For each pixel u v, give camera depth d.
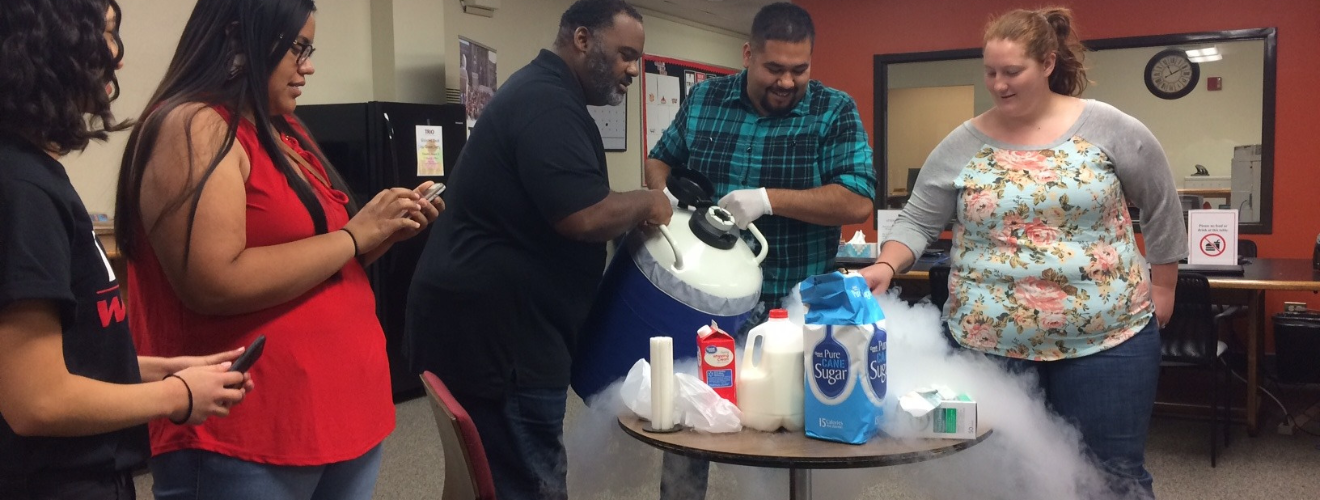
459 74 5.44
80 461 1.05
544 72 2.02
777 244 2.31
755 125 2.38
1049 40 1.97
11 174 0.96
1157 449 3.85
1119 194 2.03
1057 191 1.99
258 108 1.36
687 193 2.05
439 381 1.54
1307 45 5.56
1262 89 5.80
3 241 0.95
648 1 7.02
